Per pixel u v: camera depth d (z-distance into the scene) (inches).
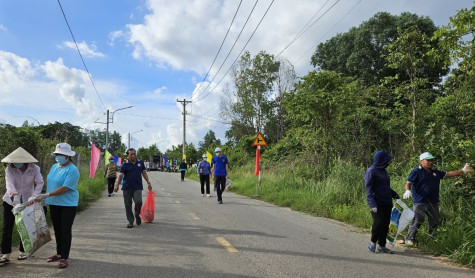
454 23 251.9
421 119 454.3
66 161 205.2
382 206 235.0
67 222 199.0
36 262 203.5
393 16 1140.5
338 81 585.3
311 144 615.8
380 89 583.5
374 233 235.8
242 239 264.7
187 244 247.6
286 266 199.6
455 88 404.5
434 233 249.1
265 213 399.2
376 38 1123.3
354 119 642.2
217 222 335.3
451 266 206.7
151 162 2770.7
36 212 199.9
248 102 1568.7
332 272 190.7
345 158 588.1
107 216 370.6
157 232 287.9
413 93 449.4
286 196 506.3
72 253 222.5
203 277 179.6
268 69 1566.2
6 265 197.3
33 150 408.5
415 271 195.6
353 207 382.9
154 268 193.5
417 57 430.9
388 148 640.4
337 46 1289.4
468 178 283.7
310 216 389.1
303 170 597.3
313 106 578.2
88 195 515.8
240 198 560.7
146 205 329.1
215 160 488.4
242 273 186.5
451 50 270.1
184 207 440.5
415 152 449.1
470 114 402.3
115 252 225.8
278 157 913.5
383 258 221.6
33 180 210.1
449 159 315.9
